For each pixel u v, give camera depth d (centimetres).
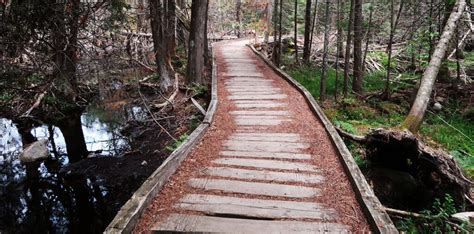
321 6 2186
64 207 679
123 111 1267
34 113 1220
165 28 1580
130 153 895
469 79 1380
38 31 802
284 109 844
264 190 424
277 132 670
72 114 1262
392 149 645
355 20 1265
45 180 788
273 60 1955
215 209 372
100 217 646
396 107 1120
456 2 948
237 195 410
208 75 1541
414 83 1389
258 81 1212
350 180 443
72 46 893
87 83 1415
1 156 923
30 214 659
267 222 350
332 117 968
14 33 736
